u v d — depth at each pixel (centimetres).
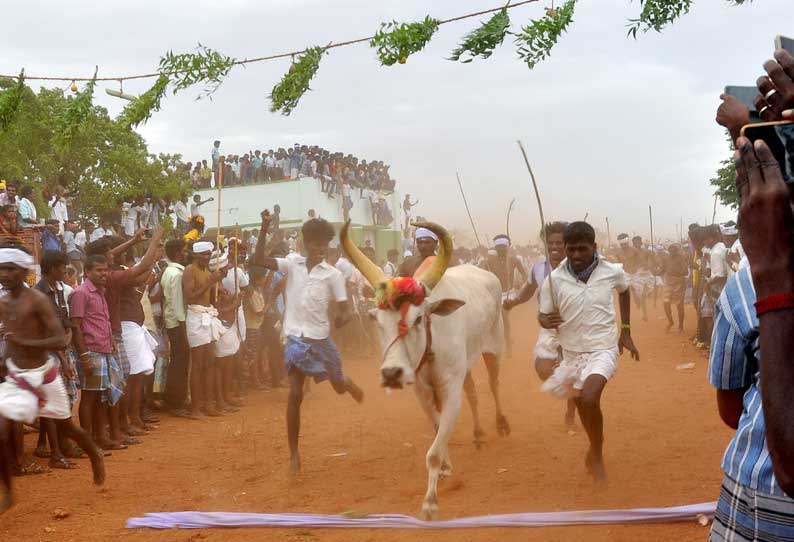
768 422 179
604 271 643
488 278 800
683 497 596
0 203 1326
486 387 1173
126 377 895
